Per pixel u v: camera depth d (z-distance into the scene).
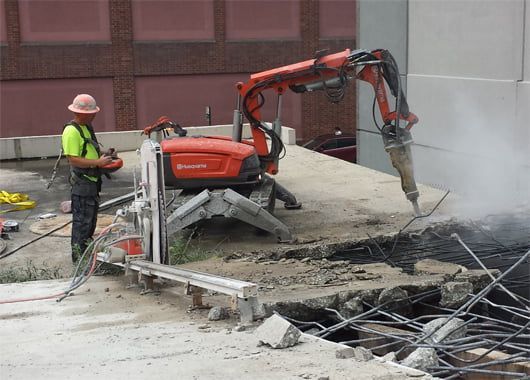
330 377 4.79
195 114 30.42
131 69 29.36
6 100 28.22
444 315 6.80
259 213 9.40
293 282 7.62
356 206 11.61
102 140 18.86
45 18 28.09
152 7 29.20
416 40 15.08
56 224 11.45
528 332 6.36
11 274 8.62
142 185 7.50
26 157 18.50
